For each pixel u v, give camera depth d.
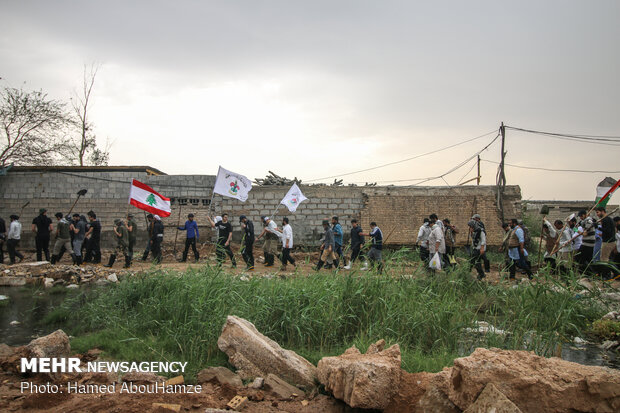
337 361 4.43
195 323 5.96
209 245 20.38
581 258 11.88
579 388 3.39
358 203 21.19
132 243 14.91
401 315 6.57
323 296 6.62
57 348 5.16
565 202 29.23
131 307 7.74
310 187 21.19
